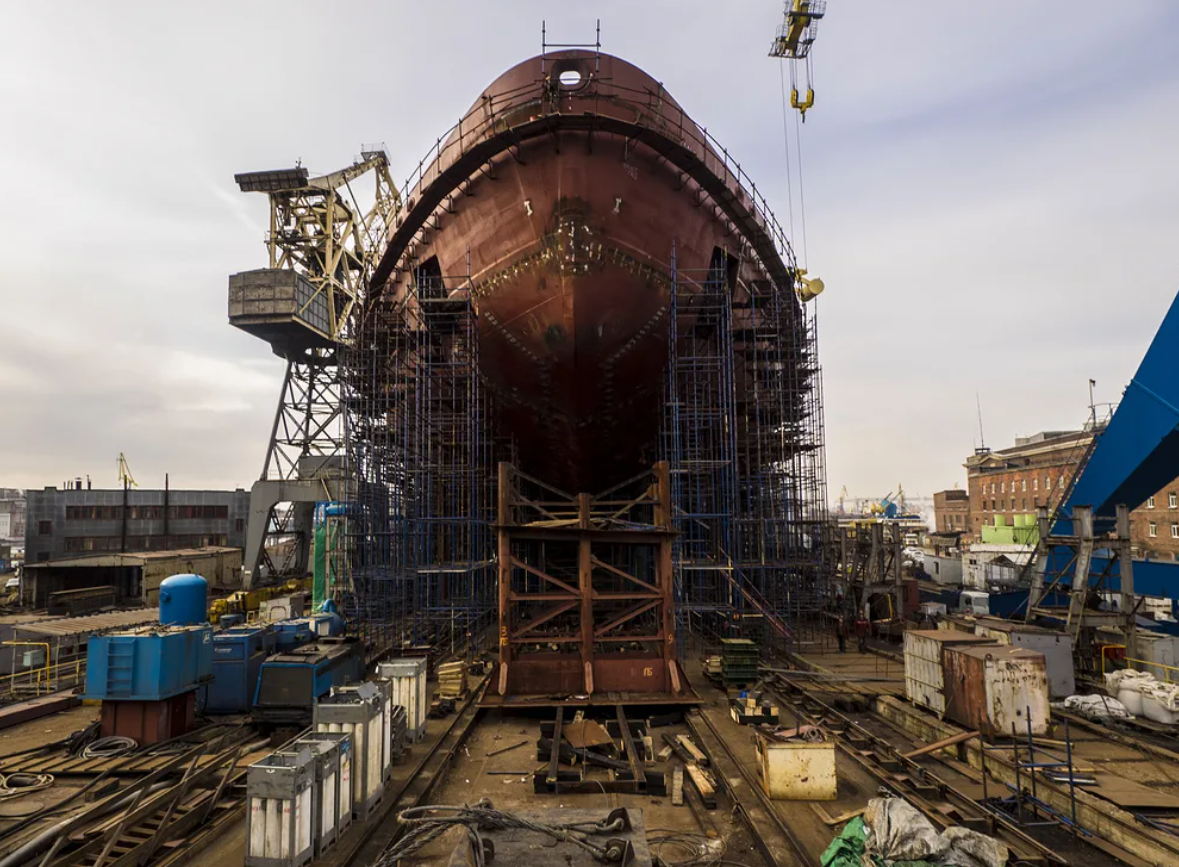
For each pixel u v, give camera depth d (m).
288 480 41.75
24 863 7.93
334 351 45.47
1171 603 22.75
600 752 12.29
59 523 52.47
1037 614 18.97
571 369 19.84
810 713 15.05
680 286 20.41
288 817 7.72
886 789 10.14
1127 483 18.83
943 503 94.62
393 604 22.94
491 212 19.89
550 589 26.88
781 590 25.05
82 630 22.55
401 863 8.30
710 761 11.71
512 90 19.83
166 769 10.52
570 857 4.09
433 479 25.98
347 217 46.88
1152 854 8.20
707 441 24.23
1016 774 10.10
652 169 19.22
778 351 24.97
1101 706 13.96
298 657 14.33
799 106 46.69
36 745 13.40
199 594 19.19
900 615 25.59
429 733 13.36
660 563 16.30
